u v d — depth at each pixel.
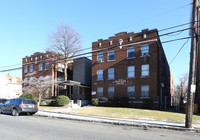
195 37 9.88
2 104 16.31
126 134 8.12
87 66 31.08
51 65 32.59
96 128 9.56
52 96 30.88
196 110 18.91
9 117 13.62
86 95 30.47
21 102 14.55
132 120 12.47
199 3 10.03
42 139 6.68
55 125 10.20
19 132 7.96
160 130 9.57
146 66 22.88
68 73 35.94
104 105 24.91
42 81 28.55
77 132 8.20
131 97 23.20
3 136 7.12
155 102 21.44
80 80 30.16
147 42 23.09
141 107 21.89
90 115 15.13
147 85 22.44
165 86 30.89
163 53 29.20
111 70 25.77
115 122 11.52
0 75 50.56
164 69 30.06
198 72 22.84
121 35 25.38
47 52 33.62
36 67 34.97
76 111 18.08
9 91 51.62
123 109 19.36
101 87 26.28
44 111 18.14
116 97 23.80
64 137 7.08
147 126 10.55
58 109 20.11
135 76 23.45
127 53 24.59
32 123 10.77
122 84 24.33
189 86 9.98
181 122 11.88
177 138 7.60
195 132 9.16
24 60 37.34
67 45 31.94
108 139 6.95
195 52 9.86
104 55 26.70
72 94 30.42
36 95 33.31
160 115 15.05
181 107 23.64
